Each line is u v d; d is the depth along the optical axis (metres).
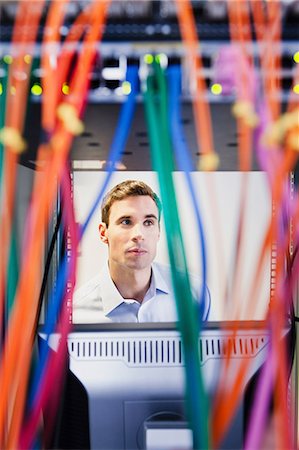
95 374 0.77
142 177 1.92
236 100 0.50
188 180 0.53
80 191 0.72
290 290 0.62
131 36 0.54
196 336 0.50
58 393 0.72
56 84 0.50
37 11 0.51
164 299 2.06
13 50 0.51
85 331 0.78
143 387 0.76
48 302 0.73
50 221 0.71
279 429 0.51
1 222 0.51
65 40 0.53
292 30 0.53
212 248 1.04
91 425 0.76
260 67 0.52
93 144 0.64
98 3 0.49
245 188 0.51
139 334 0.77
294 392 0.74
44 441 0.68
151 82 0.52
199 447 0.50
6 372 0.50
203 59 0.54
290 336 0.74
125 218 1.97
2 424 0.51
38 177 0.50
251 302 0.53
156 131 0.51
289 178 0.60
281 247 0.53
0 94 0.52
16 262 0.54
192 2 0.52
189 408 0.51
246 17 0.52
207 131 0.50
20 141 0.51
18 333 0.49
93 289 2.11
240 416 0.73
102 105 0.54
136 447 0.76
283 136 0.48
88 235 2.08
